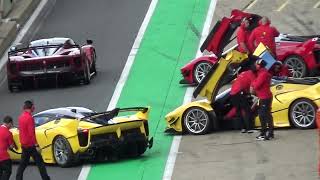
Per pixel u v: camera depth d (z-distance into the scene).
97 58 105.00
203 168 58.25
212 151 62.84
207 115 68.31
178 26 115.94
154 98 85.75
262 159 58.56
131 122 62.25
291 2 122.00
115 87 90.94
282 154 59.25
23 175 61.72
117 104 84.44
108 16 124.19
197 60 88.12
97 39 113.75
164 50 105.56
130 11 125.62
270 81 64.81
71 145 61.25
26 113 56.88
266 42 75.62
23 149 56.81
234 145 63.78
